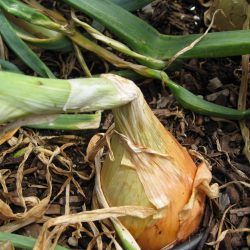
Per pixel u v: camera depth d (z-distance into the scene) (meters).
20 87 0.28
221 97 0.47
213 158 0.43
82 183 0.41
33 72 0.48
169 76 0.48
